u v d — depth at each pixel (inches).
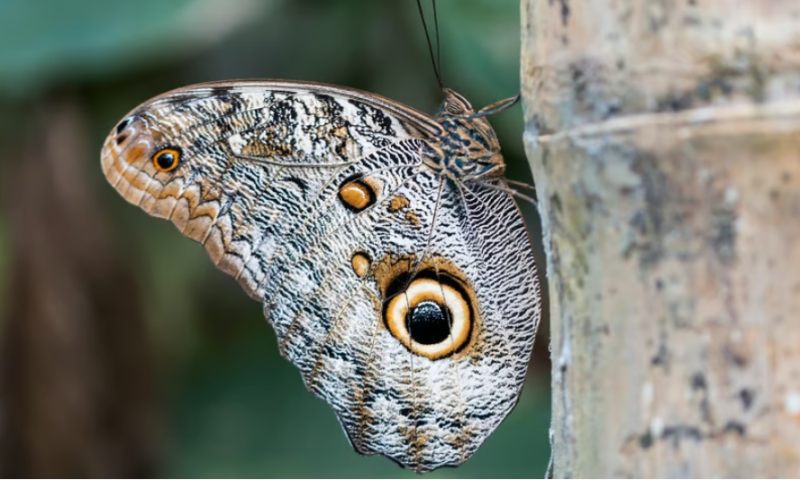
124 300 34.9
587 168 17.6
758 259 15.9
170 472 33.5
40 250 33.5
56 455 33.4
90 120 33.6
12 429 33.4
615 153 16.9
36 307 33.5
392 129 21.0
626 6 16.6
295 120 20.8
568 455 17.9
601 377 17.7
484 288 21.2
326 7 31.3
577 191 17.7
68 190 33.5
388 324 21.1
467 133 21.1
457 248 21.2
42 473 33.3
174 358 38.4
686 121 16.0
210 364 38.5
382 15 30.5
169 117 20.6
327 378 21.2
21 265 33.8
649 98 16.4
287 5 31.3
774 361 15.9
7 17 26.4
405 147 21.1
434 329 21.1
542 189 18.0
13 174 34.4
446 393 21.1
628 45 16.6
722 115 15.7
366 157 21.0
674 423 16.8
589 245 17.7
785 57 15.4
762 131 15.5
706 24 15.9
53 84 30.1
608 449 17.7
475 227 21.2
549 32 17.7
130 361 34.8
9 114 33.3
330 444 33.4
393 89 30.1
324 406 35.5
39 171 33.2
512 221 21.2
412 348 21.1
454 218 21.1
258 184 20.8
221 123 20.6
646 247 16.9
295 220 20.9
